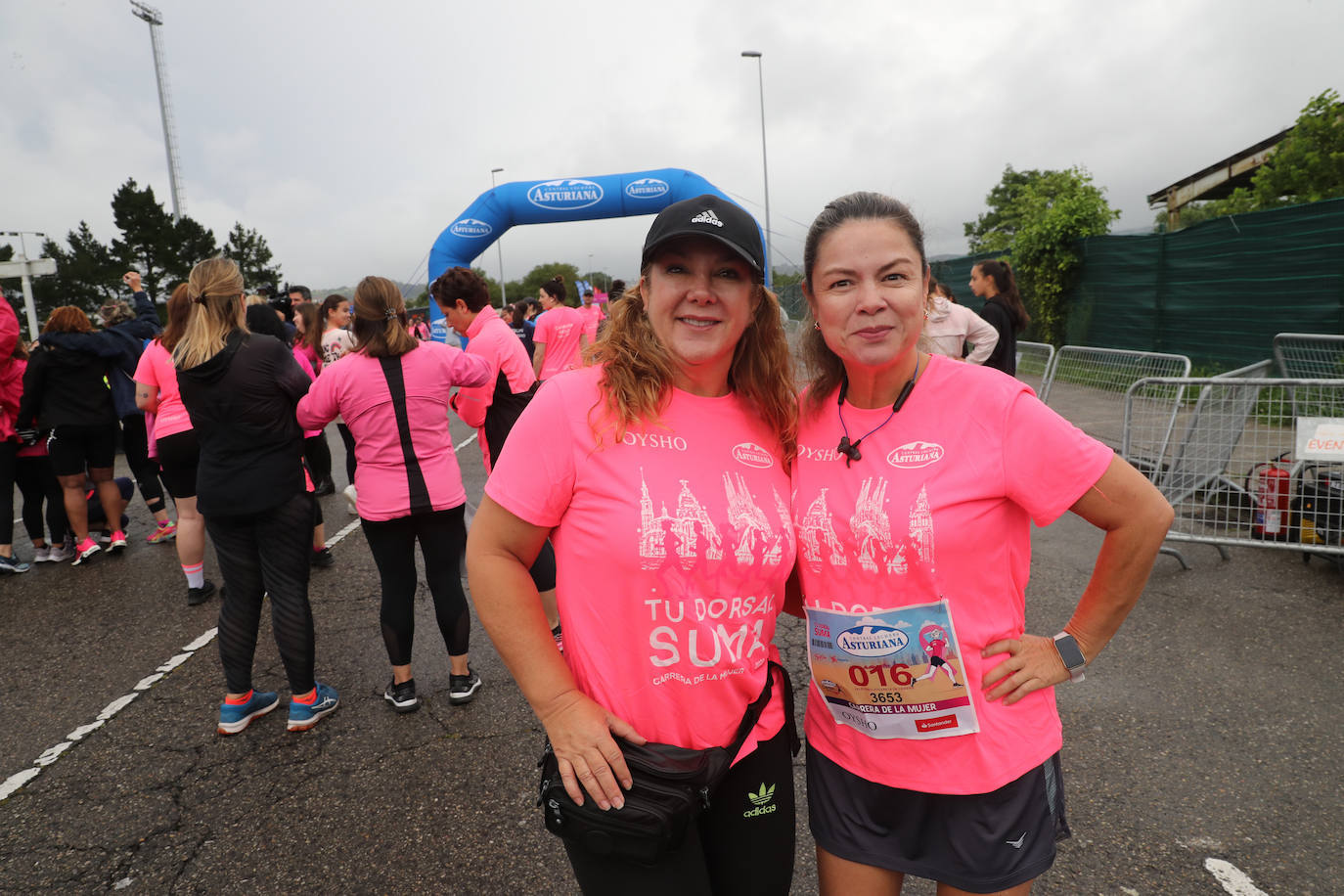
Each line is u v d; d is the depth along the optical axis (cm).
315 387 289
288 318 820
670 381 132
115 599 467
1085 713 291
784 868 142
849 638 135
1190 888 205
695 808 122
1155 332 1023
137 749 300
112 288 5803
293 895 220
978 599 131
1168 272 996
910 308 127
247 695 312
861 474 134
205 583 459
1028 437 127
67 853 241
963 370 135
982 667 133
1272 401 450
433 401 303
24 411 504
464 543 323
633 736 123
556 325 833
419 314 1644
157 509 580
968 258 1495
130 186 5844
